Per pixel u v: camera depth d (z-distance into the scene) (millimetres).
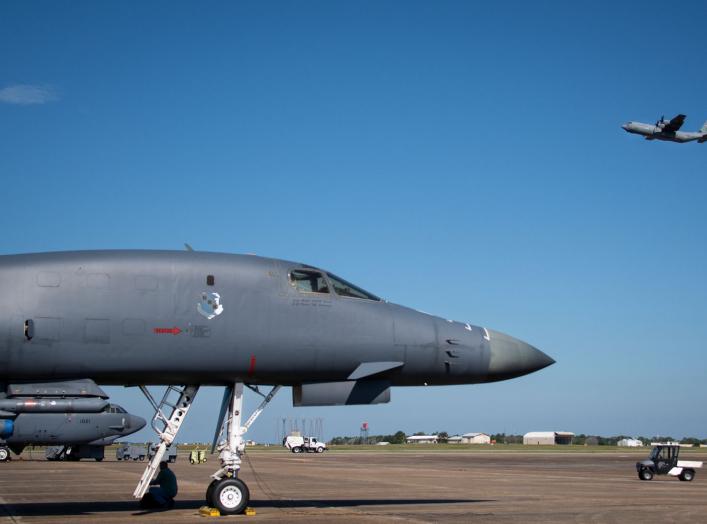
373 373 16094
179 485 25859
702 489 26812
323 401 16266
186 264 15398
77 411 14406
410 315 16719
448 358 16594
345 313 16109
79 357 14516
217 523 13789
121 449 54594
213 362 15203
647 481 32469
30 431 14133
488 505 18453
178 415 15734
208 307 15203
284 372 15727
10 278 14516
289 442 91438
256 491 23203
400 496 21422
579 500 20516
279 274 15938
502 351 17062
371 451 97562
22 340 14242
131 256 15281
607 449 119188
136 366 14805
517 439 183000
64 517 14695
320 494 22031
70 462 49562
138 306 14852
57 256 15031
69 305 14547
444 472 37969
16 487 24531
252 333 15391
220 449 15836
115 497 20344
